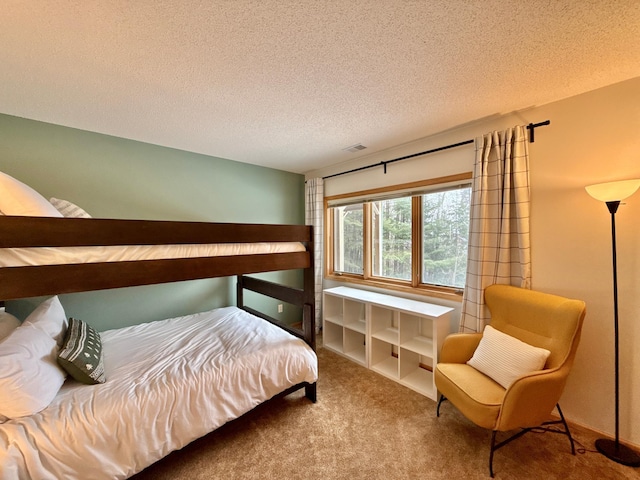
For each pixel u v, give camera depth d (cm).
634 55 138
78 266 123
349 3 105
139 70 148
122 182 253
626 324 165
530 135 198
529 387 141
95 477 117
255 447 168
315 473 150
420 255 277
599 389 174
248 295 343
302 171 392
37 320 156
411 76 157
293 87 168
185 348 195
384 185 302
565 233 186
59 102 184
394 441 172
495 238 208
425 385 233
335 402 213
